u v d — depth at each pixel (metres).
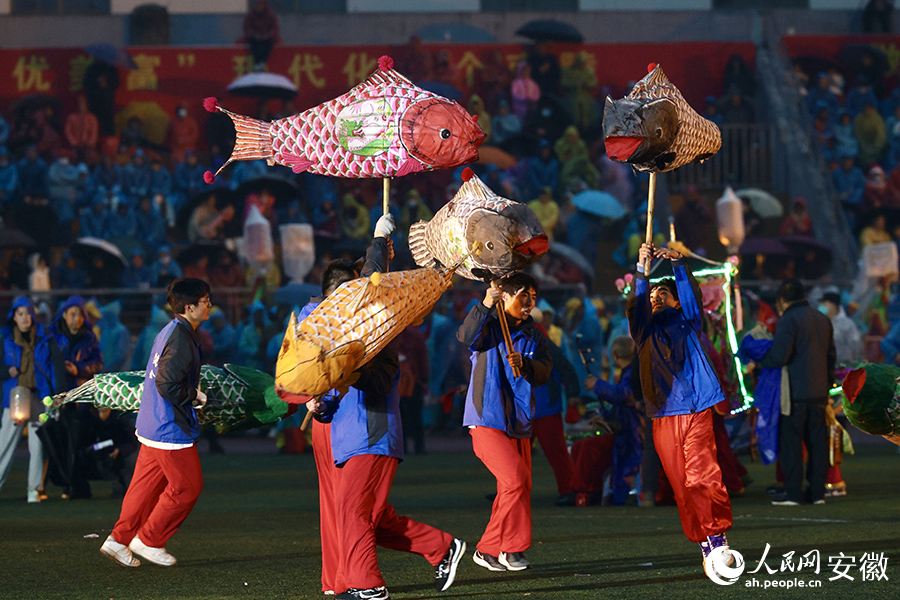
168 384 24.05
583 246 89.31
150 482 24.56
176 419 24.36
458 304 72.25
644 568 23.25
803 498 35.78
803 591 20.39
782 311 36.28
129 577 23.02
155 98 103.19
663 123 21.42
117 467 40.75
